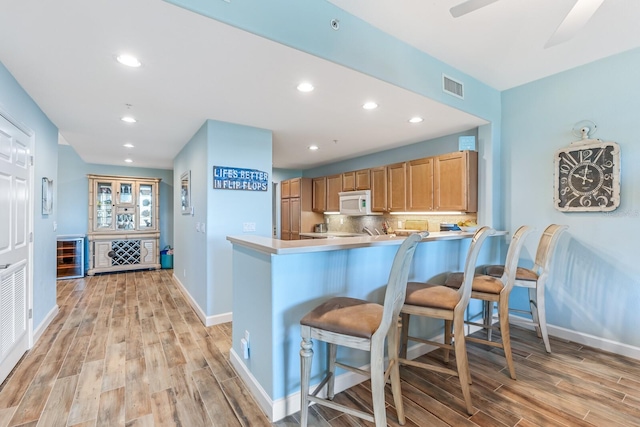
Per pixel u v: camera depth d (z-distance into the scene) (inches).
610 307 105.7
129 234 243.9
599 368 93.3
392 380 68.4
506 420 69.6
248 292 83.1
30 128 103.8
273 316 69.8
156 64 80.4
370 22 86.0
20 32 65.9
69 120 127.3
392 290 56.1
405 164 163.5
